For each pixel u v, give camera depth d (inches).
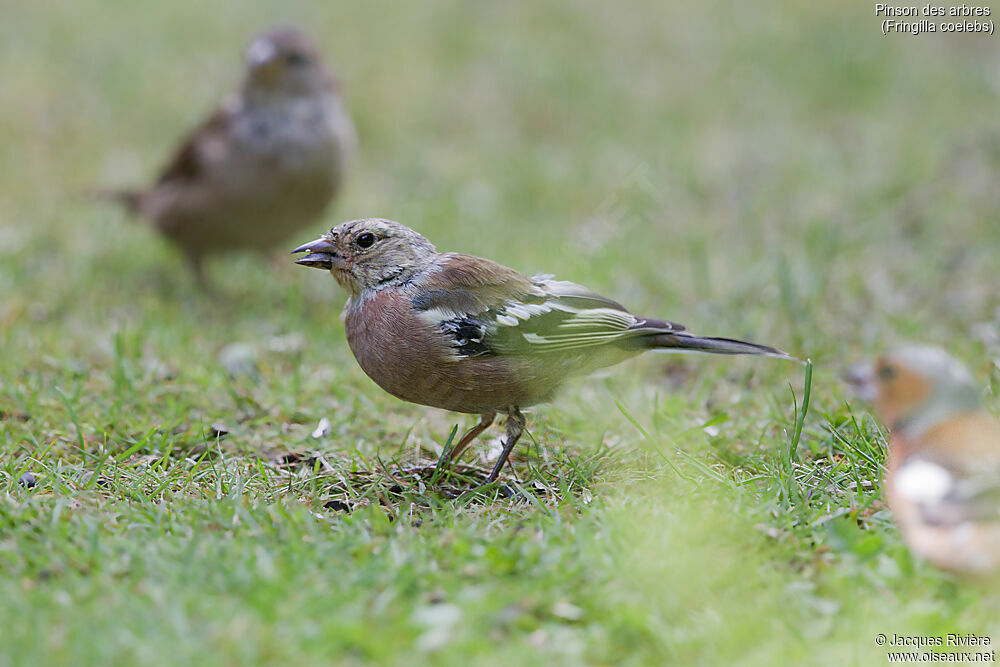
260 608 249.3
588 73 969.5
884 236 636.1
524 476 372.2
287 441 399.9
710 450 379.2
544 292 367.9
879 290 559.2
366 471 371.2
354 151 660.7
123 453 373.7
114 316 562.3
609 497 330.3
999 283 555.2
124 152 856.9
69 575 269.4
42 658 233.1
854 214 675.4
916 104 894.4
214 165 599.5
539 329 356.5
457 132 888.3
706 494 322.3
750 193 732.7
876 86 925.8
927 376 268.7
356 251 366.6
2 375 446.9
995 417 368.5
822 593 266.4
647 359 493.0
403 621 248.8
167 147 870.4
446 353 354.6
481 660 235.3
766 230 667.4
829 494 327.6
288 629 243.1
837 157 783.7
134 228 716.7
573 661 237.6
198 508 315.3
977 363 439.2
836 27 1032.8
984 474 245.9
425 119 901.8
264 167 597.9
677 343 366.9
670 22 1078.4
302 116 603.2
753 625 249.1
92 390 440.1
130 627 243.0
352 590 259.9
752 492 330.0
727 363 477.4
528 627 251.8
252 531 299.6
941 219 655.1
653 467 369.7
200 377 452.1
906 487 256.1
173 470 352.8
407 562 275.9
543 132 886.4
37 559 279.3
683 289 583.8
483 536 299.7
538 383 363.3
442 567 281.7
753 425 401.1
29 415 414.6
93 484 344.5
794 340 482.9
